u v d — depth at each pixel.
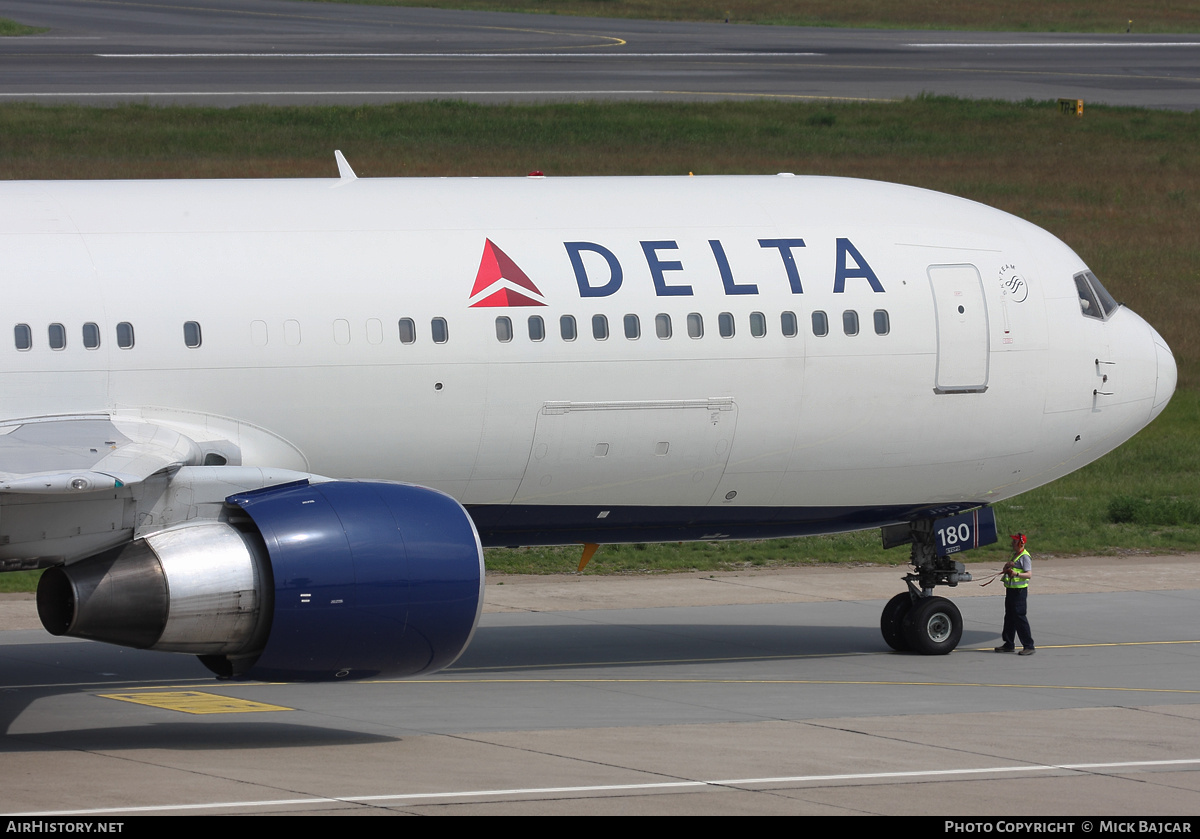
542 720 67.50
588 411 75.81
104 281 69.25
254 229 72.75
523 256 75.50
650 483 79.06
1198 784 56.28
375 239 74.00
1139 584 112.94
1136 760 60.34
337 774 55.47
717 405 77.81
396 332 72.44
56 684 75.19
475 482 75.94
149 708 69.25
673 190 81.62
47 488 56.16
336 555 59.59
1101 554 125.94
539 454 75.94
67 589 60.59
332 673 61.47
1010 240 85.25
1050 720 68.81
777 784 55.06
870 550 125.50
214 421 70.38
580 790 53.56
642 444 77.38
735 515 83.06
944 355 81.94
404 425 73.12
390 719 67.50
